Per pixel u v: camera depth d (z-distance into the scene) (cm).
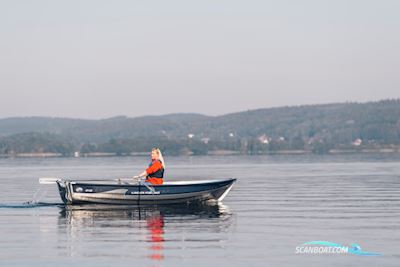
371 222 3519
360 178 8581
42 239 2983
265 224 3453
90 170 13588
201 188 4509
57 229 3297
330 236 3009
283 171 11731
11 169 15050
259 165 16838
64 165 19388
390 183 7225
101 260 2495
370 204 4553
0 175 10856
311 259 2497
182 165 18025
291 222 3538
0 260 2505
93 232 3188
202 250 2680
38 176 10212
